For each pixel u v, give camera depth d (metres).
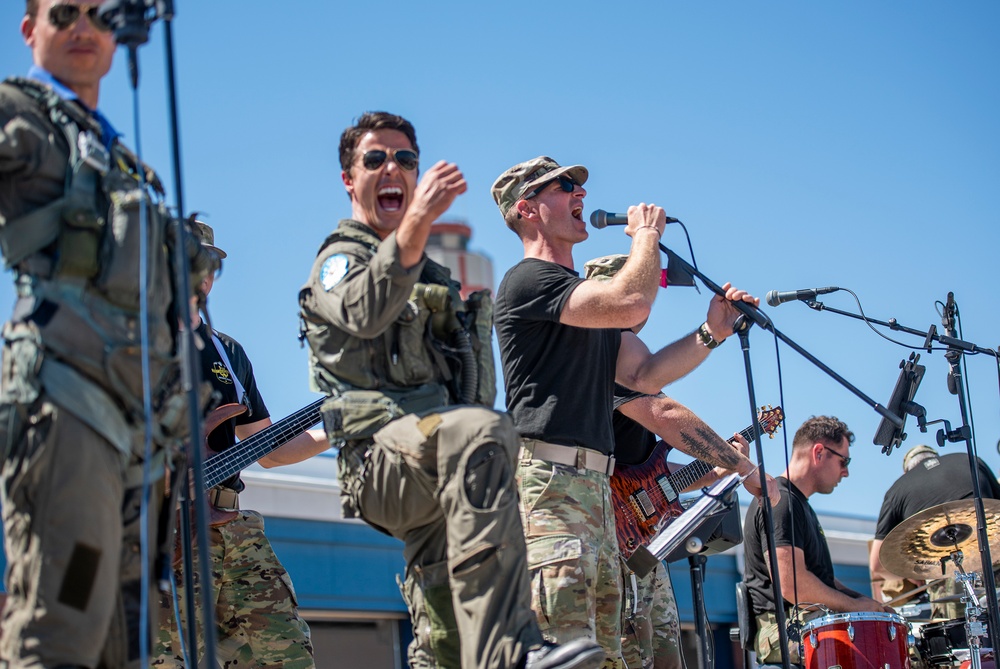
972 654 8.12
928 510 8.41
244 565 5.92
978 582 8.91
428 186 3.83
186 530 4.22
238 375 6.65
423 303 4.21
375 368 4.16
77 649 3.21
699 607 6.70
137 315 3.44
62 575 3.21
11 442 3.22
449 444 3.92
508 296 5.62
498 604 3.80
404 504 4.11
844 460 8.75
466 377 4.25
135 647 3.48
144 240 3.38
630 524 6.80
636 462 7.01
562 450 5.38
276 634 5.89
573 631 5.12
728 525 7.28
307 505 9.10
